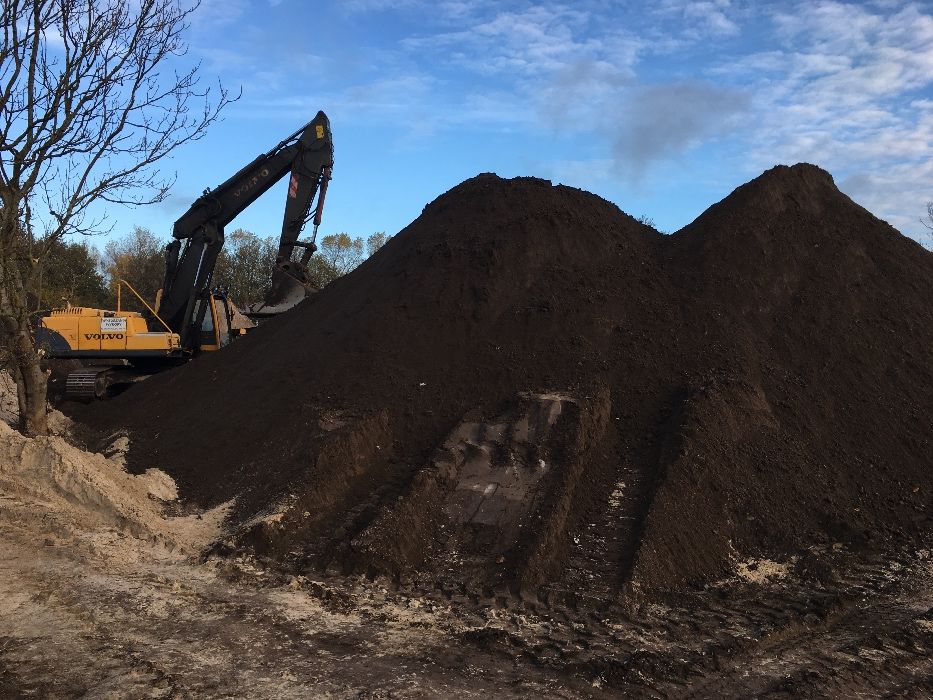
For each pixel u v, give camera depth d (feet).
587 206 43.50
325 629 19.97
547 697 16.75
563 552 23.89
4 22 24.12
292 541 25.66
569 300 35.63
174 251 57.77
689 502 25.18
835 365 33.81
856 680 17.74
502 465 27.61
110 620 20.01
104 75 25.61
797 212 41.75
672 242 41.86
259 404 35.12
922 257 41.91
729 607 21.67
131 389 47.93
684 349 33.24
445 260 38.81
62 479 28.55
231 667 17.66
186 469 32.53
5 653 17.87
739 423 29.22
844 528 25.84
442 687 17.02
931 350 35.29
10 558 23.77
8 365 32.55
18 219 27.78
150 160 26.48
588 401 29.50
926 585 23.17
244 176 56.65
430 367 33.58
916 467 29.63
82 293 120.06
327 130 57.11
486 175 47.03
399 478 28.32
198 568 24.06
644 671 17.90
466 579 23.21
